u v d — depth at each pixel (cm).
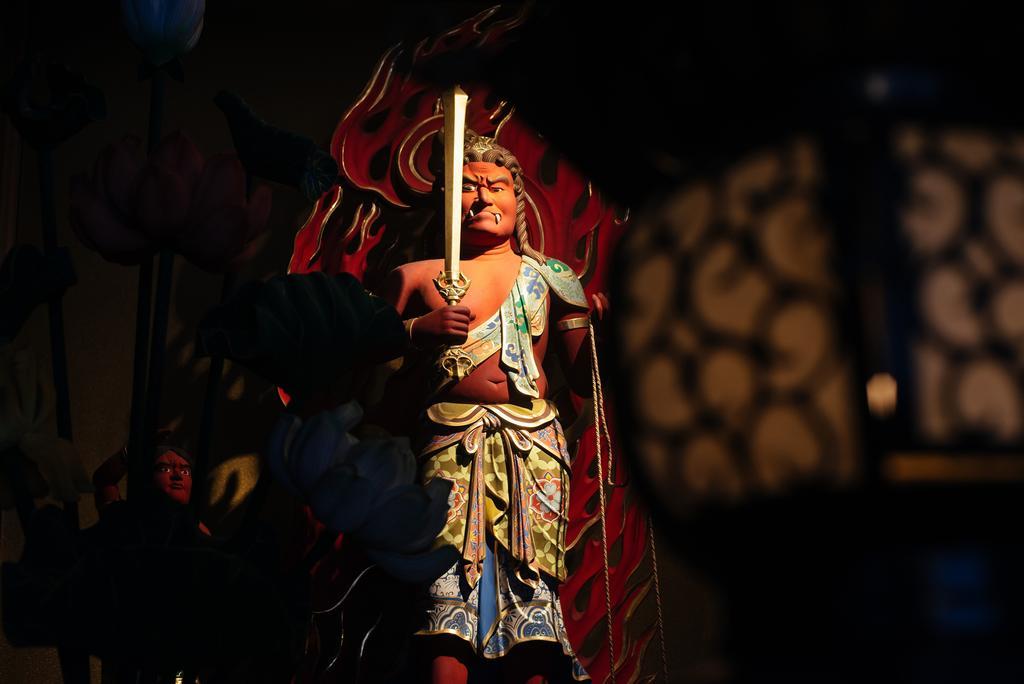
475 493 226
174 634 105
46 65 128
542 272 260
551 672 223
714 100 60
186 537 108
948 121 56
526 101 70
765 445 54
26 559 104
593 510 269
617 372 60
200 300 285
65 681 108
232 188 110
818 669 50
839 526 51
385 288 254
